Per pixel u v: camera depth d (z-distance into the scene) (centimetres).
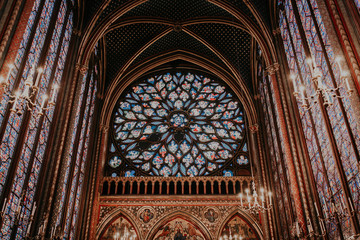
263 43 2264
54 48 1816
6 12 1188
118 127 2914
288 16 2034
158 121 2956
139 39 2834
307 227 1641
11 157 1355
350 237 1282
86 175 2355
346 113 1344
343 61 1234
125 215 2366
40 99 1617
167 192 2456
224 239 2291
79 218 2197
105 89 2802
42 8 1617
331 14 1334
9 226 1319
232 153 2772
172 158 2755
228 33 2802
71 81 1975
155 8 2656
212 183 2494
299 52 1859
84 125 2352
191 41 2964
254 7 2261
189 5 2664
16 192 1384
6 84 1003
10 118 1338
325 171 1562
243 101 2877
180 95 3100
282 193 2117
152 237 2286
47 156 1666
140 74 3014
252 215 2350
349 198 1328
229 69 2958
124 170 2688
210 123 2938
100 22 2288
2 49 1134
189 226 2338
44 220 1512
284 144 1897
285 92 1992
